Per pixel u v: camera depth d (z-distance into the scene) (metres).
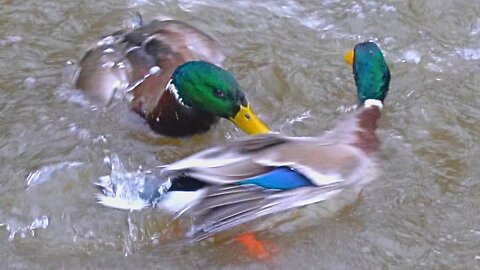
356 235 7.44
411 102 8.84
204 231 6.98
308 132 8.48
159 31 9.08
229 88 8.01
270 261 7.24
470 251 7.34
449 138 8.44
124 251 7.32
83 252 7.31
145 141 8.41
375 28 9.95
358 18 10.07
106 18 10.02
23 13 10.05
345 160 7.05
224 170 6.79
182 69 8.13
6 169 8.07
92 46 9.25
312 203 7.16
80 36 9.80
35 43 9.67
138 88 8.52
